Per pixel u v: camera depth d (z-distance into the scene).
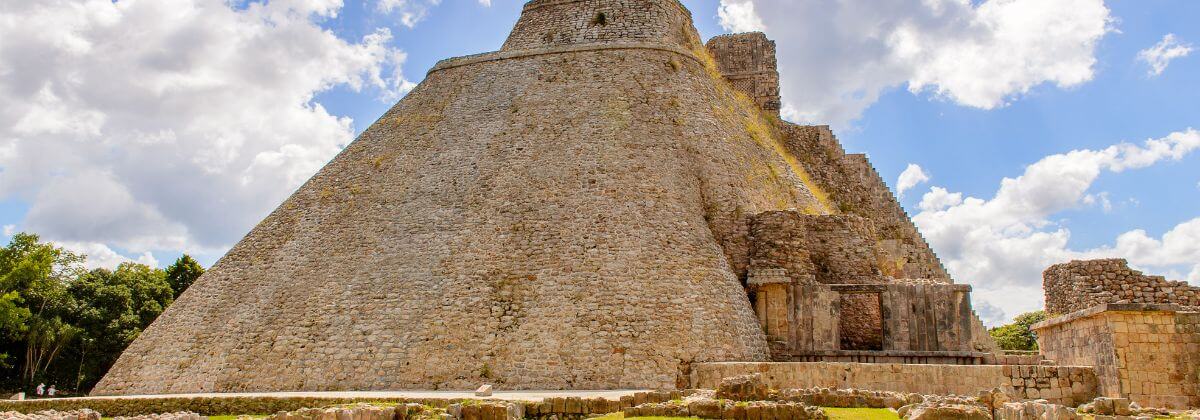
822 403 16.31
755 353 26.30
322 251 29.97
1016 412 13.72
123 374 27.88
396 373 25.17
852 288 27.23
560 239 28.05
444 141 33.47
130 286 45.53
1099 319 19.52
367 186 32.44
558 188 29.91
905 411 14.57
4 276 39.41
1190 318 18.50
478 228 28.98
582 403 17.17
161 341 28.59
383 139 34.94
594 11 39.25
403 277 27.95
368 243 29.69
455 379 24.78
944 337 26.20
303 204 32.72
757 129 37.66
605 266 27.02
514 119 33.56
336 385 25.27
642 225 28.34
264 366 26.36
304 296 28.31
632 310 25.83
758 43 43.16
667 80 35.31
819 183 38.75
